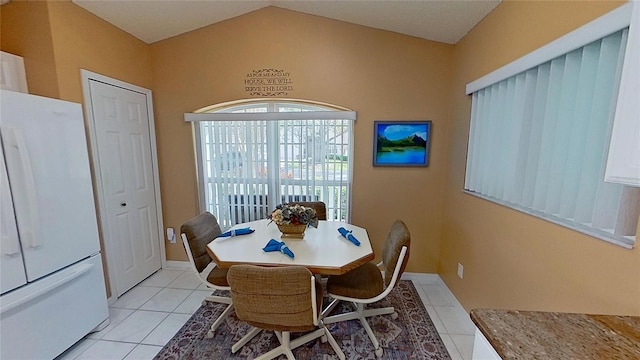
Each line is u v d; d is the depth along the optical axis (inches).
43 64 75.4
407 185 107.7
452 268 97.2
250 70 106.7
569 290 46.5
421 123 102.9
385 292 67.7
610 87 41.1
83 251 73.5
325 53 103.5
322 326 75.5
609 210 40.8
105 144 89.8
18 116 58.1
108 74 90.8
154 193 113.4
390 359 69.1
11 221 56.8
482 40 77.8
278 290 53.6
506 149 65.9
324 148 110.3
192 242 76.4
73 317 70.4
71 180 69.9
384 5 84.4
